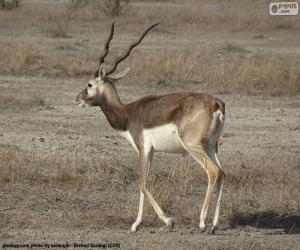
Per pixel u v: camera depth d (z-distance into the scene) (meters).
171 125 33.47
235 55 88.62
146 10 135.12
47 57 82.94
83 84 73.06
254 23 120.25
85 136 54.00
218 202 33.84
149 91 69.94
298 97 69.94
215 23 120.50
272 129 57.78
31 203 38.56
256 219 37.22
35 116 60.03
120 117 35.47
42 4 143.00
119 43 97.81
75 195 40.12
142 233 34.06
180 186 41.88
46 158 46.19
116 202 39.16
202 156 32.88
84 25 115.19
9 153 46.06
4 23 114.00
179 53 85.38
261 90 71.44
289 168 46.56
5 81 72.69
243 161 48.00
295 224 36.62
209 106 33.06
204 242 32.56
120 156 48.34
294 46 99.75
